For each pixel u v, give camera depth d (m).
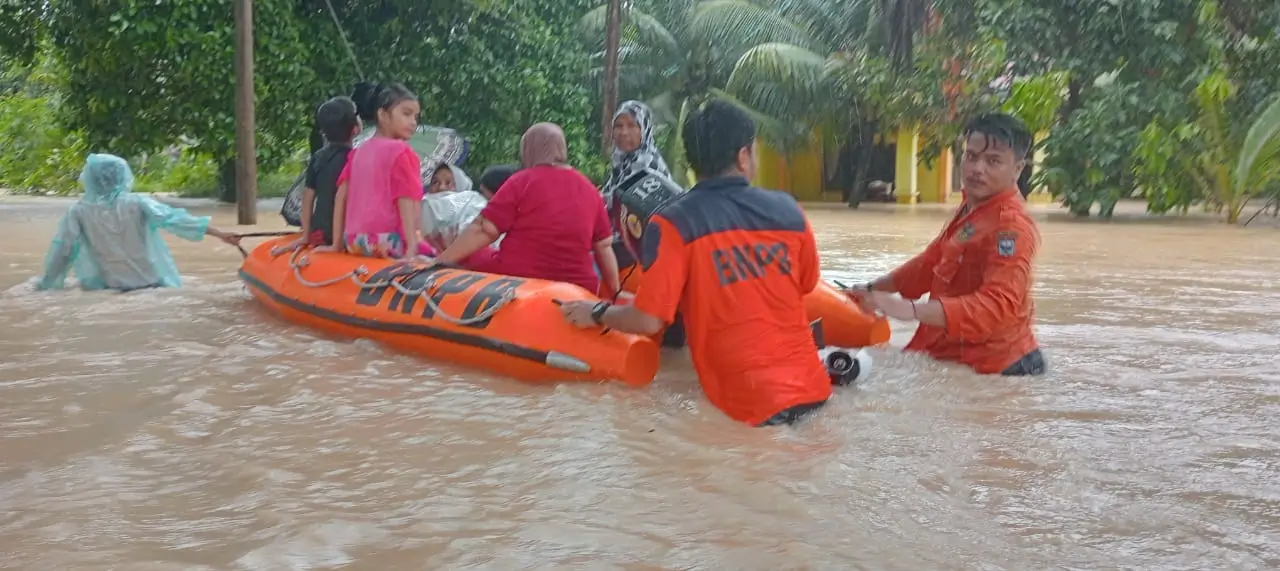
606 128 18.78
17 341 4.97
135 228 6.96
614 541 2.44
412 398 3.85
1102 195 17.67
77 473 2.95
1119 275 8.46
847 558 2.34
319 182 6.16
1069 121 18.22
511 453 3.13
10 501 2.71
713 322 3.69
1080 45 18.28
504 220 5.05
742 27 24.09
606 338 4.09
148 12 15.12
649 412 3.64
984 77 19.38
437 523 2.56
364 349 4.82
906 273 4.98
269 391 3.96
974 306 4.28
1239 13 17.31
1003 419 3.58
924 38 21.94
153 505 2.69
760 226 3.75
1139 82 17.58
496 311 4.40
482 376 4.28
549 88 18.73
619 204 5.60
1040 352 4.48
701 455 3.12
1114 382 4.20
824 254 10.43
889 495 2.76
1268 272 8.71
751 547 2.41
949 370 4.39
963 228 4.55
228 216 15.41
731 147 3.78
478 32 18.06
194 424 3.47
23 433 3.36
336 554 2.37
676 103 24.98
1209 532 2.52
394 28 17.14
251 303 6.33
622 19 22.62
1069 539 2.46
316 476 2.93
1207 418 3.62
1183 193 17.34
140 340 5.02
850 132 24.25
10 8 16.27
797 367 3.68
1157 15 17.06
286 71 15.89
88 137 17.00
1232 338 5.29
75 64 16.27
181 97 16.16
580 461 3.05
